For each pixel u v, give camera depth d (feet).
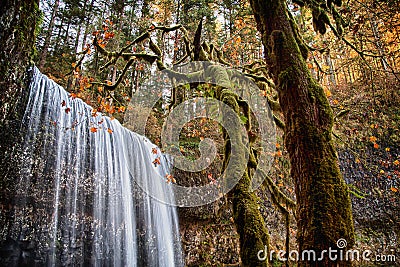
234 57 28.27
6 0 10.19
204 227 34.63
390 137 37.29
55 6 43.47
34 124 17.21
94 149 22.79
